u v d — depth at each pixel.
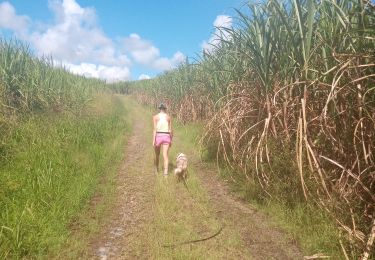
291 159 4.11
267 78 4.76
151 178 5.55
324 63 3.87
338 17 3.56
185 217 3.94
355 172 3.45
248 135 5.11
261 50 4.86
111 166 6.18
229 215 4.12
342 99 3.54
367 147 3.40
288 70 4.52
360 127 3.38
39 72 10.64
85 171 5.41
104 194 4.69
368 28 3.20
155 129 5.97
